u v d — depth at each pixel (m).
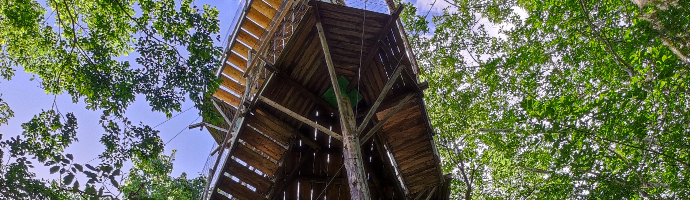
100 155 7.62
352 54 8.30
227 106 13.66
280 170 9.18
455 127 12.42
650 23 7.49
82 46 8.96
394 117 9.44
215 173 11.38
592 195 9.56
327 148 9.98
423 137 9.52
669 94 7.71
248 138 9.02
